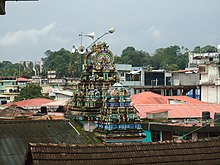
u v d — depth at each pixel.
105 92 33.00
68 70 160.00
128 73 94.06
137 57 199.38
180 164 20.64
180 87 84.62
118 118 30.31
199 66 77.81
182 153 21.12
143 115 46.59
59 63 168.88
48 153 19.20
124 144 20.88
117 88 31.20
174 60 190.38
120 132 30.14
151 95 60.50
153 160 20.44
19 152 24.14
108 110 30.50
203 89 76.56
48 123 27.91
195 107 50.94
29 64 191.88
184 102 58.50
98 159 19.77
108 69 36.38
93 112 34.38
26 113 45.56
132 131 30.45
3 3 18.12
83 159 19.53
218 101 73.56
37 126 27.30
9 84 124.44
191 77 94.31
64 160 19.20
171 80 95.38
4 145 24.53
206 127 38.59
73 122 28.95
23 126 26.92
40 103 65.81
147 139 40.66
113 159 19.97
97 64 36.28
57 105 52.88
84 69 36.91
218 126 38.91
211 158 21.31
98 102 34.78
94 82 35.62
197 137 38.72
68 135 27.34
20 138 25.59
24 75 168.62
